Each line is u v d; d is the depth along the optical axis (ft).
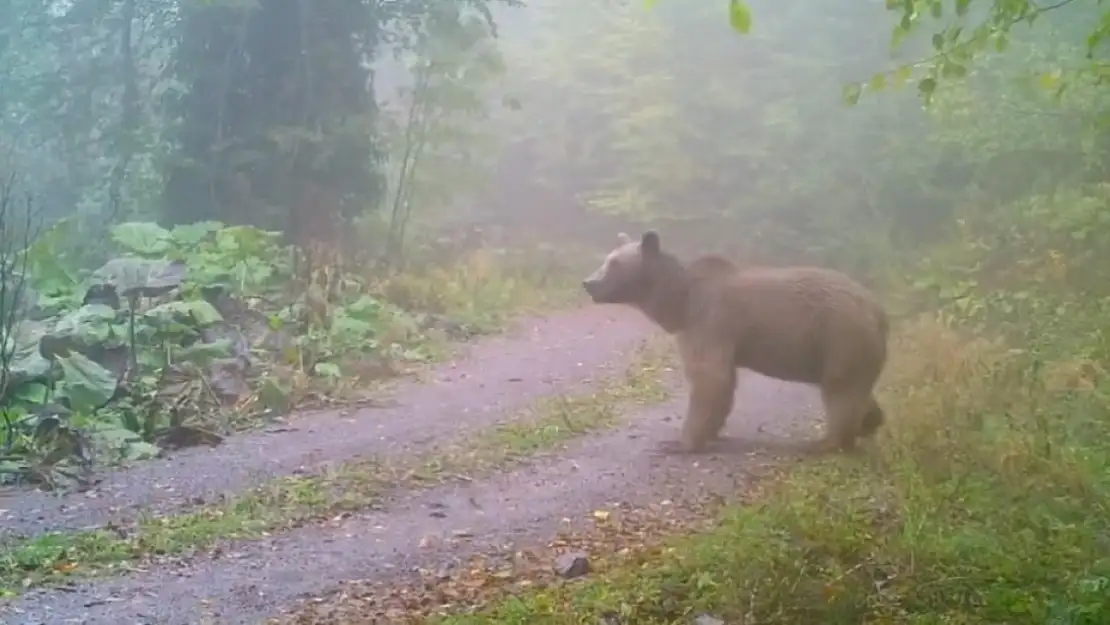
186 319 39.75
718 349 30.17
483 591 20.65
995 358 38.86
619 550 22.56
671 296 31.12
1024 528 21.90
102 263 56.95
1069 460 25.93
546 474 28.86
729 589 18.79
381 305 49.24
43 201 65.67
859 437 29.76
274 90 62.90
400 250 65.77
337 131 62.49
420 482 28.43
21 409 33.55
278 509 26.40
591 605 18.95
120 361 37.42
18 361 35.81
